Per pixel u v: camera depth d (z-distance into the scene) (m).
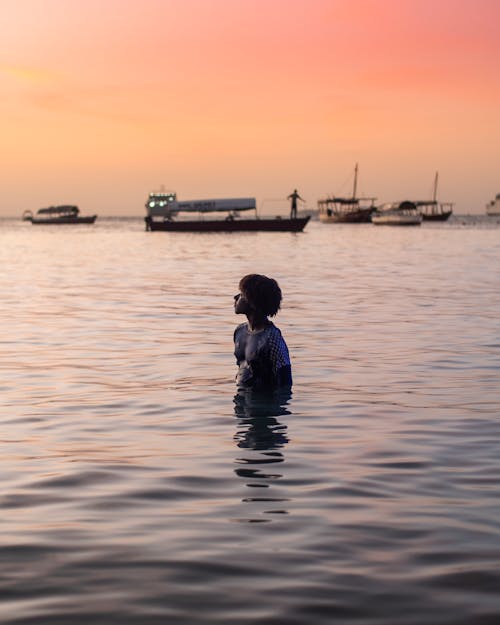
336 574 3.86
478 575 3.83
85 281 26.03
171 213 106.44
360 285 24.02
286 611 3.47
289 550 4.17
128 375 9.63
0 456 6.10
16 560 4.04
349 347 11.82
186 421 7.26
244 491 5.20
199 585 3.74
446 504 4.92
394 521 4.61
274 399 8.20
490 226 182.62
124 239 84.62
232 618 3.41
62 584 3.75
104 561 4.03
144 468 5.75
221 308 17.47
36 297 20.19
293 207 102.62
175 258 42.72
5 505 4.93
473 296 20.33
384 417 7.39
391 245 62.44
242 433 6.80
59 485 5.34
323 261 39.19
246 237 89.25
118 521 4.64
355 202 177.12
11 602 3.56
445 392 8.57
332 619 3.40
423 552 4.13
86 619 3.40
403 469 5.70
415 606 3.51
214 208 102.81
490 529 4.47
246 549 4.19
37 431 6.93
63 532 4.45
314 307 17.58
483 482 5.38
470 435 6.71
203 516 4.71
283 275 28.73
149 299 19.61
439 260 39.88
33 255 47.03
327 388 8.78
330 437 6.65
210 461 5.93
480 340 12.54
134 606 3.52
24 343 12.34
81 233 121.62
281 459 5.98
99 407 7.88
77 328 14.13
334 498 5.04
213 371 9.88
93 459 6.00
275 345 8.65
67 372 9.86
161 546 4.23
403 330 13.77
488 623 3.34
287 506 4.89
